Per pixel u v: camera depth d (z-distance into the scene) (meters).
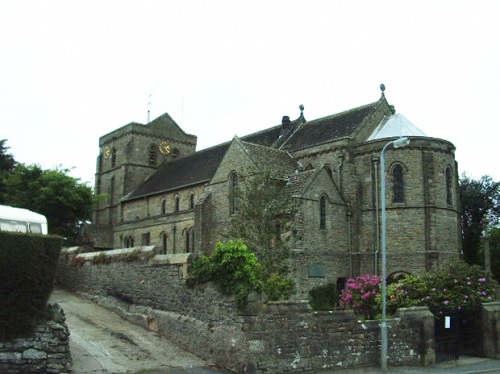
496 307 24.27
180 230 53.00
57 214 49.00
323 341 18.42
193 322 18.53
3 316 14.53
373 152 40.59
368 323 20.03
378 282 26.00
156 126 74.31
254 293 17.28
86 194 50.09
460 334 24.58
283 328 17.45
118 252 24.55
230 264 17.53
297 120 51.56
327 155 42.91
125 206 66.25
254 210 28.53
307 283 35.81
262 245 27.58
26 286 14.95
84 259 27.45
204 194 44.06
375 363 19.84
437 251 37.88
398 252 38.41
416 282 24.73
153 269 21.61
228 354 16.77
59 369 14.86
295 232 35.44
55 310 15.54
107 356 16.72
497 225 59.38
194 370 16.36
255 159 40.03
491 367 20.92
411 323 21.23
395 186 39.47
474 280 24.31
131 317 21.77
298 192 36.66
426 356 21.09
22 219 22.75
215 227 42.69
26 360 14.61
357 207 40.41
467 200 57.56
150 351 17.89
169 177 62.31
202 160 59.28
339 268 38.50
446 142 40.16
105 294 24.94
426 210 38.44
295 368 17.48
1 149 55.47
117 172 72.69
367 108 45.72
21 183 49.44
